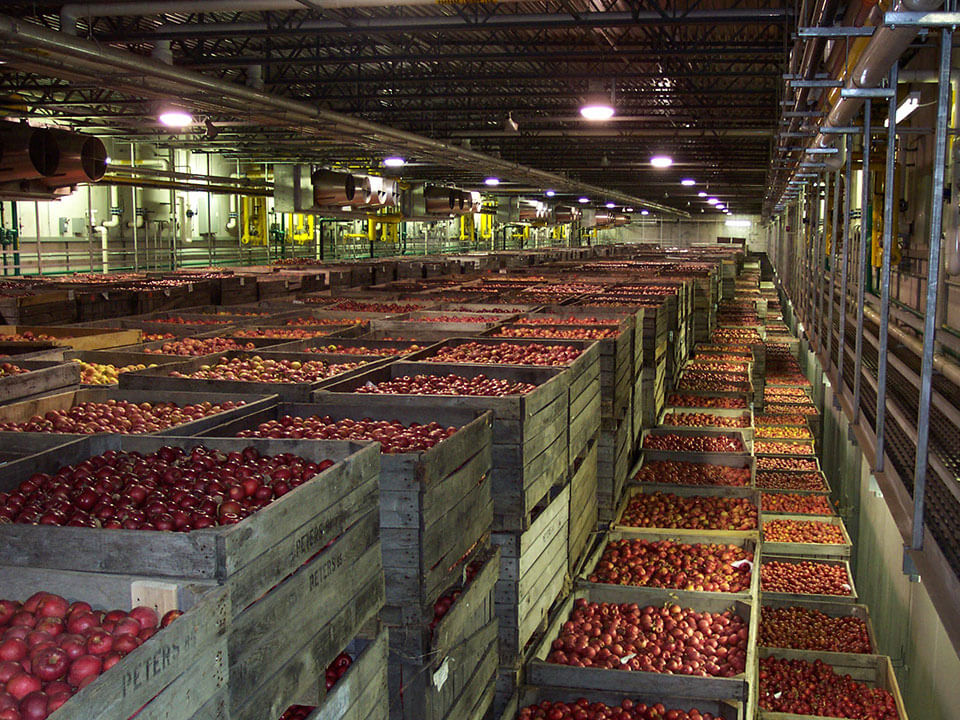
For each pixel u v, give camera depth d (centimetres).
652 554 827
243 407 552
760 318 2953
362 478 373
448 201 2741
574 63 1719
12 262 2030
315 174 2158
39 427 532
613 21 1130
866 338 1278
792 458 1468
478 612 502
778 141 1542
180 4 1035
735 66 1723
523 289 1788
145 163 2609
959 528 472
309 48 1491
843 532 1163
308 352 852
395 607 423
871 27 506
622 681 587
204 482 362
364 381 685
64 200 2289
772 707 770
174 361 823
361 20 1188
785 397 1991
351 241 4178
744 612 704
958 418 514
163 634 238
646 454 1144
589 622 680
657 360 1284
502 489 536
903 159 1590
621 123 2281
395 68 1783
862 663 825
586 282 1981
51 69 1141
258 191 2806
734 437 1239
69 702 204
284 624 309
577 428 698
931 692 832
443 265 2870
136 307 1544
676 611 707
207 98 1377
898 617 1014
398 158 2297
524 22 1159
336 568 349
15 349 912
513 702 554
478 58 1412
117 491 363
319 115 1561
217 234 3088
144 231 2622
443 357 815
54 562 288
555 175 3120
